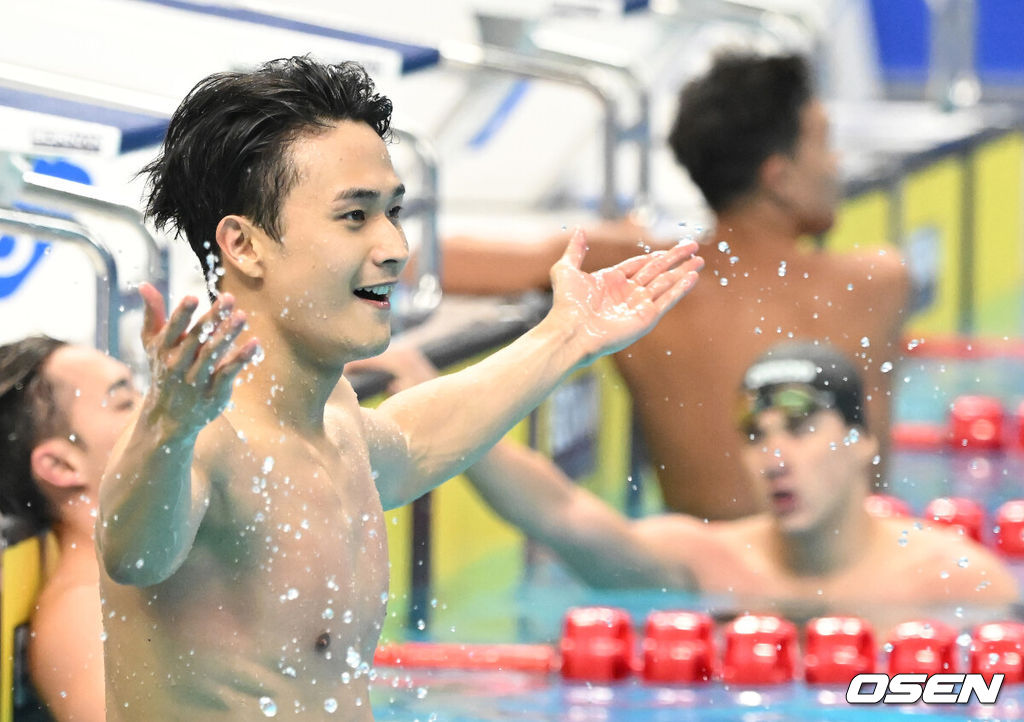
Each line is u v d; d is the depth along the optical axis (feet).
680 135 43.60
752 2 63.36
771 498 36.40
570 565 37.68
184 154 18.40
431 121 61.16
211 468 17.08
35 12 43.45
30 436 25.80
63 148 28.55
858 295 43.55
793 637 32.73
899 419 60.39
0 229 27.32
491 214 64.39
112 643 17.98
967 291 83.71
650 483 53.52
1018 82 103.55
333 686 18.53
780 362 36.58
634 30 74.18
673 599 37.52
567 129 69.36
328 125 18.22
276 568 17.90
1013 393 64.85
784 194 42.86
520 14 51.78
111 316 28.02
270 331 18.17
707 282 42.93
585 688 31.58
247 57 42.60
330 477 18.67
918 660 31.96
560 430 46.70
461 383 22.00
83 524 26.00
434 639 35.60
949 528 42.39
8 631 24.26
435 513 39.42
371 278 18.03
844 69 95.96
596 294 23.21
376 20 60.29
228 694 17.76
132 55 42.16
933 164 78.07
